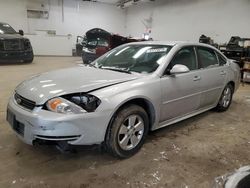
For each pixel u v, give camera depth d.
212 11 10.77
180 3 12.47
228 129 3.37
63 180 2.07
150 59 2.92
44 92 2.17
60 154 2.48
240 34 9.73
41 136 2.02
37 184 2.00
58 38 13.73
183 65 2.81
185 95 3.01
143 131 2.59
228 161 2.49
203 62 3.40
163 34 13.91
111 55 3.35
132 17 16.53
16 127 2.25
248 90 6.16
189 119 3.70
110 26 16.69
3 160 2.33
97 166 2.30
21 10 13.66
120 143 2.35
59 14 14.72
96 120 2.10
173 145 2.79
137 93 2.37
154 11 14.40
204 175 2.23
